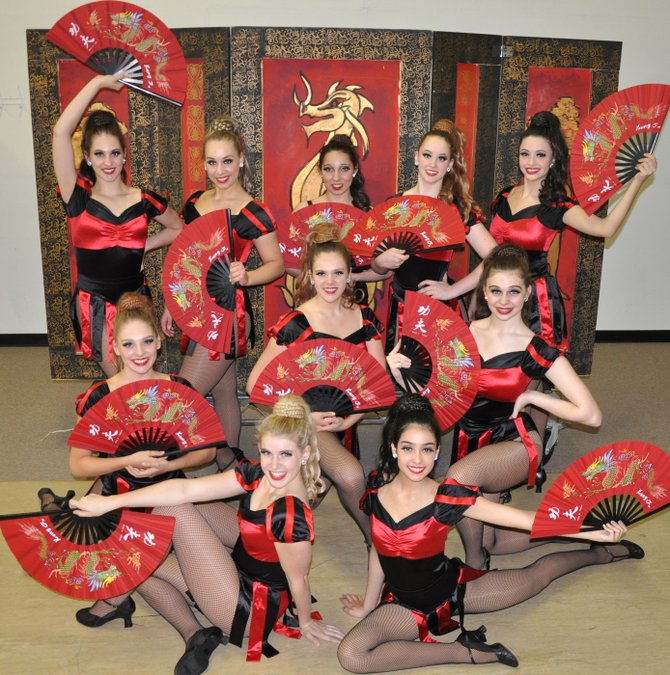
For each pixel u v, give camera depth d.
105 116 3.69
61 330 4.71
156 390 2.73
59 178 3.69
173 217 3.95
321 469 3.21
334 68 4.29
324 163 4.03
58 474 4.03
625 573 3.28
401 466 2.63
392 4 5.65
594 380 5.57
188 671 2.65
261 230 3.81
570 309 4.77
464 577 2.83
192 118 4.36
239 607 2.72
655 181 6.14
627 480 2.58
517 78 4.44
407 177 4.47
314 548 3.44
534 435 3.19
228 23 5.61
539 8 5.75
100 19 3.60
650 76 5.97
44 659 2.73
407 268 3.88
